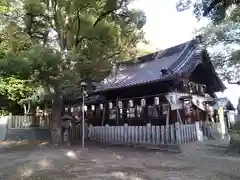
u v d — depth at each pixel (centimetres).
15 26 1041
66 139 1180
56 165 613
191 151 854
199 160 696
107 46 1024
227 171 550
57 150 811
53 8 988
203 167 598
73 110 1627
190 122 1196
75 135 1291
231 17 1120
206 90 1528
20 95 1434
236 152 809
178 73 1071
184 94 1222
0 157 712
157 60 1455
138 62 1586
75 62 916
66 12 978
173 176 505
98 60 969
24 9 952
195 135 1037
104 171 552
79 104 1645
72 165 623
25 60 729
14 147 971
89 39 991
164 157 756
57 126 1026
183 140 924
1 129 1306
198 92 1370
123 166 608
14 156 725
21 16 1048
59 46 1048
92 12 1008
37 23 1026
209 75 1453
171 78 1055
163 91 1191
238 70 1552
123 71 1572
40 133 1414
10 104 1548
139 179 483
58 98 1011
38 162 616
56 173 535
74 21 1002
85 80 1022
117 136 1130
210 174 522
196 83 1385
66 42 1048
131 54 1284
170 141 918
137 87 1274
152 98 1246
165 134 940
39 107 1717
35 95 1469
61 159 671
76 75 896
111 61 1135
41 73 830
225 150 857
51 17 1005
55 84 916
